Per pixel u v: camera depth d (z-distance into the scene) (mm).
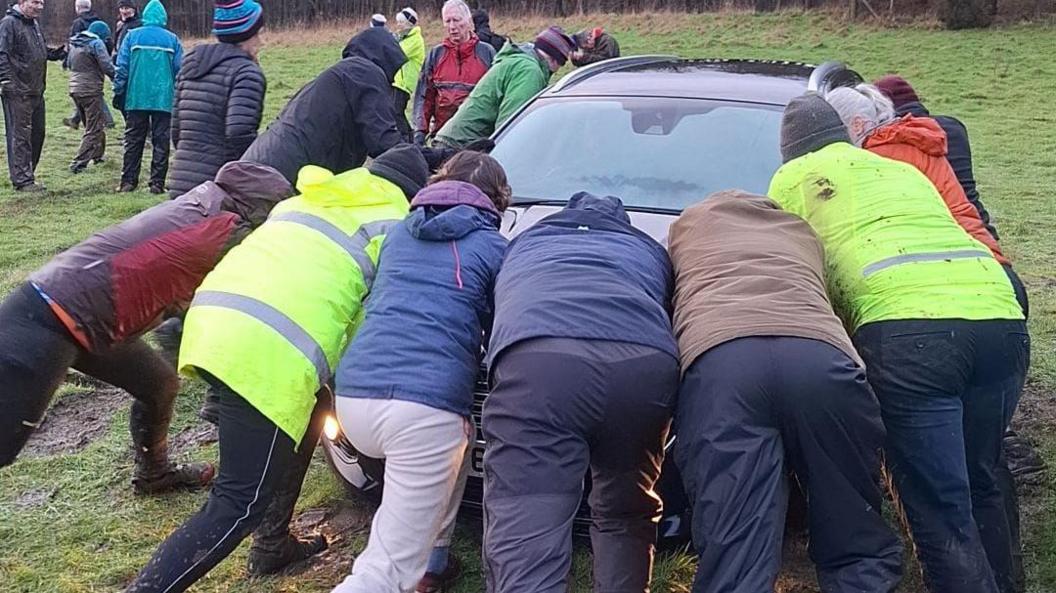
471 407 3098
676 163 4422
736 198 3277
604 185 4371
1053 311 6539
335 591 2875
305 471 3543
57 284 3252
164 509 4109
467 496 3498
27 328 3236
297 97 4902
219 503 3072
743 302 2889
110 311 3291
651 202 4234
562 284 2941
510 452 2783
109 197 10602
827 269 3227
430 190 3312
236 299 3029
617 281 2965
